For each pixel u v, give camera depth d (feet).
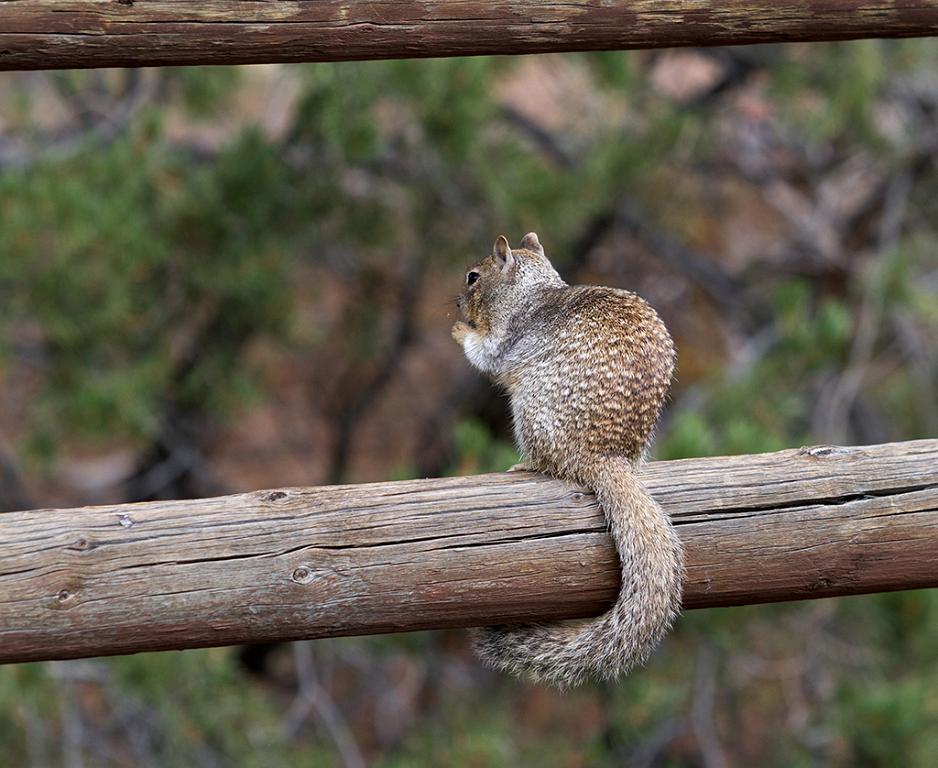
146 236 35.14
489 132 41.63
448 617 15.88
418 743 37.68
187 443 46.57
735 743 41.16
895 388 48.47
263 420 59.31
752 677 41.14
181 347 41.81
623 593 15.99
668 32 16.96
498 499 16.10
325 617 15.56
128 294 36.37
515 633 16.57
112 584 15.06
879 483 16.57
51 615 14.90
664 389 18.49
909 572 16.60
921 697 32.89
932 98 45.57
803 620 37.06
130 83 42.06
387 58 16.71
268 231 39.11
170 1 15.94
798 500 16.47
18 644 14.90
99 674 33.12
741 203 56.13
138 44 15.99
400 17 16.40
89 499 53.16
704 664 38.37
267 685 50.06
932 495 16.55
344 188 40.88
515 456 30.48
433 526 15.81
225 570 15.28
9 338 38.17
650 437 18.44
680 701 39.34
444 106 36.29
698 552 16.28
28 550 14.94
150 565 15.15
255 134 38.73
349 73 36.27
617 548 16.11
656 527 16.11
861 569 16.52
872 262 43.34
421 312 52.47
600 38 16.87
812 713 38.09
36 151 37.01
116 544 15.14
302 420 59.11
